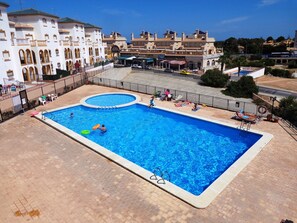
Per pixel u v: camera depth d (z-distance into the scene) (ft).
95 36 252.42
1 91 114.11
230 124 69.05
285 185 40.40
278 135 60.70
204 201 36.14
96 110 91.09
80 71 172.55
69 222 32.94
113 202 36.70
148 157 56.65
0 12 120.37
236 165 46.19
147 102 95.91
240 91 132.67
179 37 298.97
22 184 41.83
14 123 73.46
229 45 484.33
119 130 72.79
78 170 46.06
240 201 36.52
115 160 48.60
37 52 145.59
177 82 165.17
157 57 255.29
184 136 68.18
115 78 172.96
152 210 34.88
